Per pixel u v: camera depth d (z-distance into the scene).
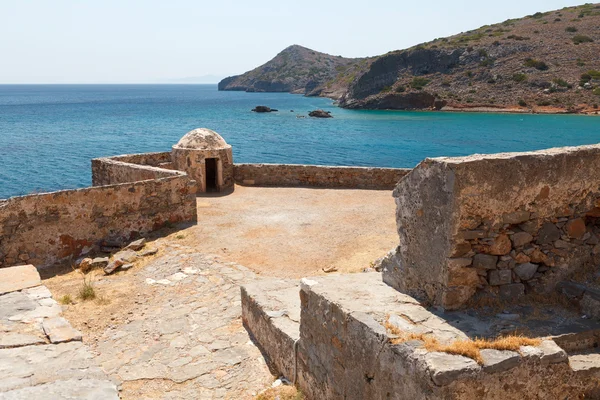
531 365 3.76
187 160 16.44
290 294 7.37
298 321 6.40
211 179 18.23
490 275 4.74
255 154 45.53
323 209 14.01
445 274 4.60
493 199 4.57
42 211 10.50
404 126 65.38
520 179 4.63
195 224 12.81
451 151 45.19
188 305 8.40
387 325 4.25
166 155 18.70
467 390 3.56
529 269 4.88
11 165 38.38
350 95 106.94
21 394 3.78
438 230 4.66
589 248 5.10
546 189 4.79
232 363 6.55
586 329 4.31
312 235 11.67
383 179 16.64
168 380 6.17
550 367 3.82
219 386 6.04
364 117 79.00
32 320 5.81
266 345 6.71
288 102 140.62
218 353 6.81
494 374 3.63
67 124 76.56
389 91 94.19
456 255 4.57
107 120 84.62
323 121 75.62
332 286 5.37
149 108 122.31
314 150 47.56
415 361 3.71
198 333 7.40
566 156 4.80
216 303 8.41
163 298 8.71
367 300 4.93
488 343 3.84
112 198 11.52
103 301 8.62
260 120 80.62
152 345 7.09
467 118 71.00
